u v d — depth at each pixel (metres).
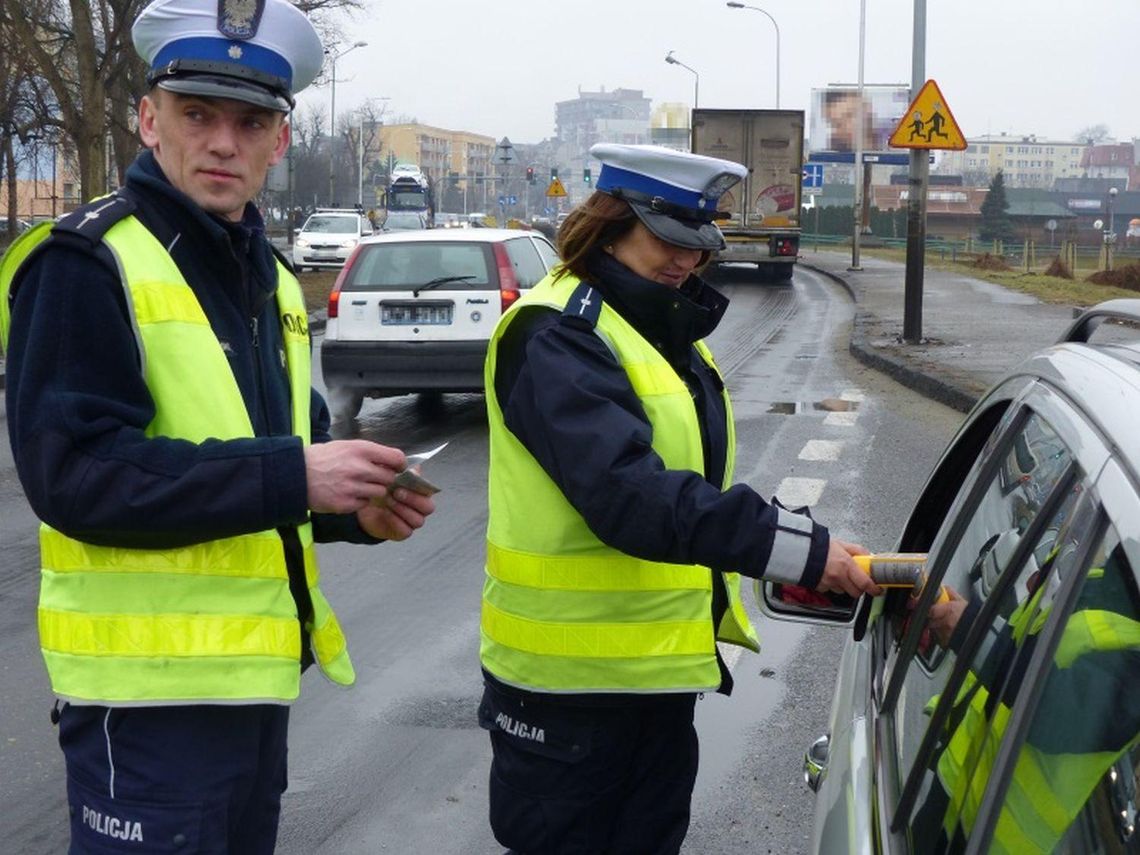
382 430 11.63
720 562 2.44
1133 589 1.43
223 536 2.25
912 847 1.86
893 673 2.40
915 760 2.02
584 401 2.54
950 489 3.08
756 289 31.64
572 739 2.79
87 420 2.21
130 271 2.30
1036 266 47.00
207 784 2.31
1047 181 188.00
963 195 106.81
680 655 2.75
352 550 7.70
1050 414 1.98
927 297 26.17
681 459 2.68
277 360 2.60
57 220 2.35
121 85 28.08
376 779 4.72
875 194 110.69
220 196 2.45
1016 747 1.60
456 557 7.52
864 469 9.84
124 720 2.31
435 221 66.50
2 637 6.14
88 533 2.23
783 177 32.69
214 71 2.40
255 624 2.35
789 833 4.35
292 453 2.26
